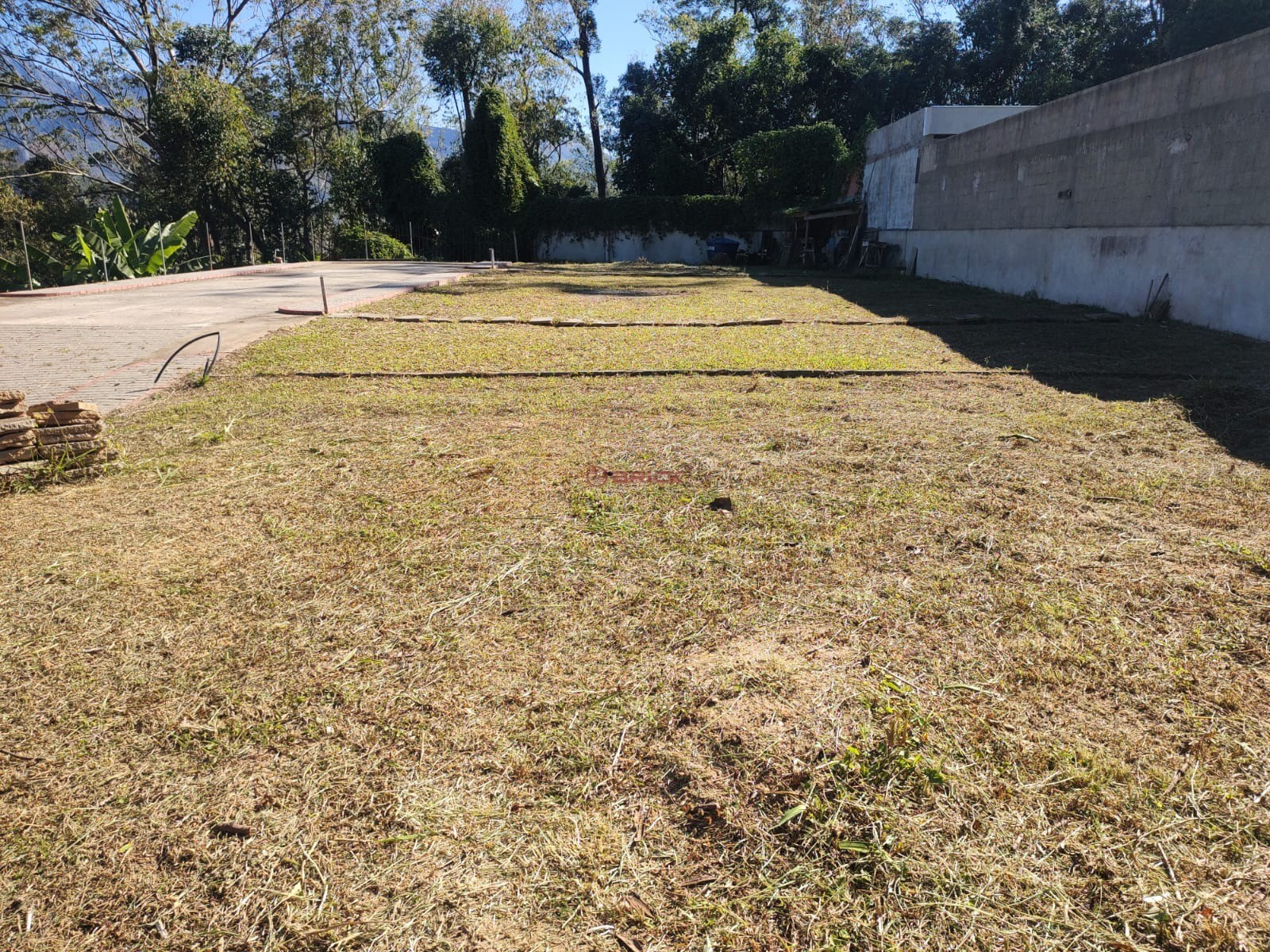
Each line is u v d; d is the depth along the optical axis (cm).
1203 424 544
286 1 3070
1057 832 191
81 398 647
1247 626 277
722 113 3219
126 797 211
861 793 202
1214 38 2114
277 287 1558
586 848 191
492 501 409
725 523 374
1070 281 1321
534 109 3644
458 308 1210
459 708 243
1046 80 2830
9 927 175
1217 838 189
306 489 434
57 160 3231
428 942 169
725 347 866
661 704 240
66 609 306
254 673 264
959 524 368
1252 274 918
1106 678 248
